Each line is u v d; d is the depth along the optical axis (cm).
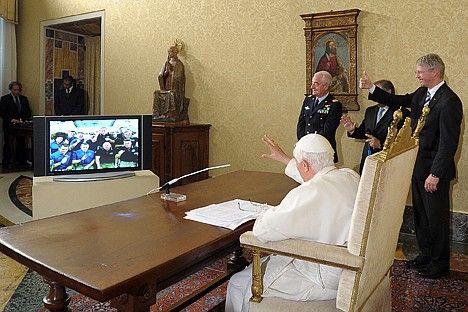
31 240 190
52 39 820
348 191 190
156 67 634
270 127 538
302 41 506
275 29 524
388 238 196
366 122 397
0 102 787
